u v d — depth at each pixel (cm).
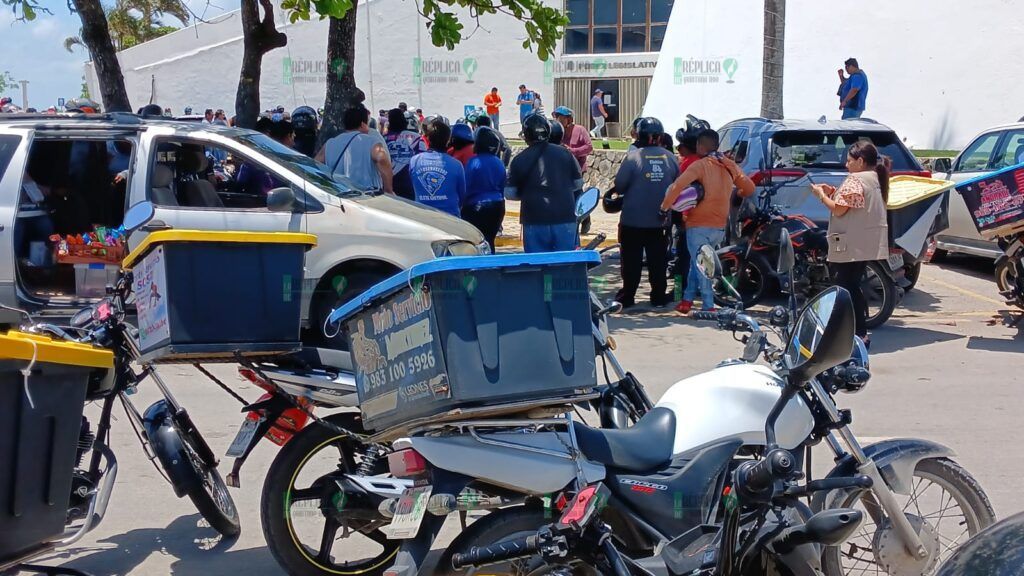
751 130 1181
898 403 731
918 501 519
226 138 800
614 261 1416
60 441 367
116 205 841
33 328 436
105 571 476
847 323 344
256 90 1317
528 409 357
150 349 422
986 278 1276
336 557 491
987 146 1262
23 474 353
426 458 354
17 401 347
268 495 437
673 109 2295
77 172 845
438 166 975
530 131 971
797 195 1039
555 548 319
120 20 2984
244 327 417
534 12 1054
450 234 793
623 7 2747
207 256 410
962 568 272
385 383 364
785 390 362
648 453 369
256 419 448
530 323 349
